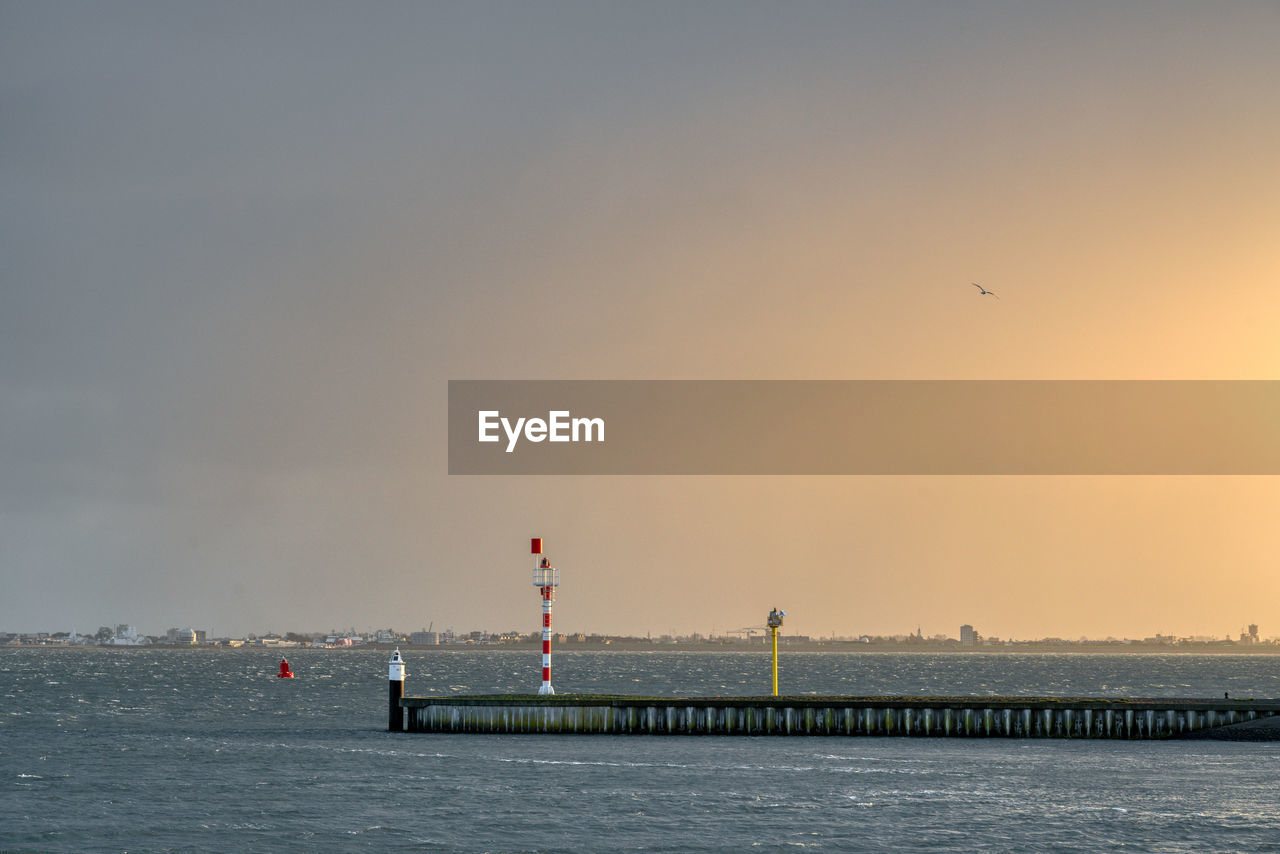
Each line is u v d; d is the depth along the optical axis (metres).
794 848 39.56
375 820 43.94
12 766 58.75
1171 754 59.34
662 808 45.81
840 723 65.69
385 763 57.38
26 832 42.19
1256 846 39.78
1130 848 39.53
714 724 66.00
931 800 47.25
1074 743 63.19
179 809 46.19
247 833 41.94
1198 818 43.84
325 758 60.50
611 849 39.47
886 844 40.09
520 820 43.78
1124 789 49.44
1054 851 39.09
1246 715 64.50
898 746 62.16
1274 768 54.81
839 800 47.16
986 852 39.00
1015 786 50.06
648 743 63.44
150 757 62.25
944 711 65.38
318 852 39.16
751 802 46.78
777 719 65.88
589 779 52.03
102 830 42.47
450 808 46.00
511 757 58.66
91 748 67.25
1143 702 65.12
